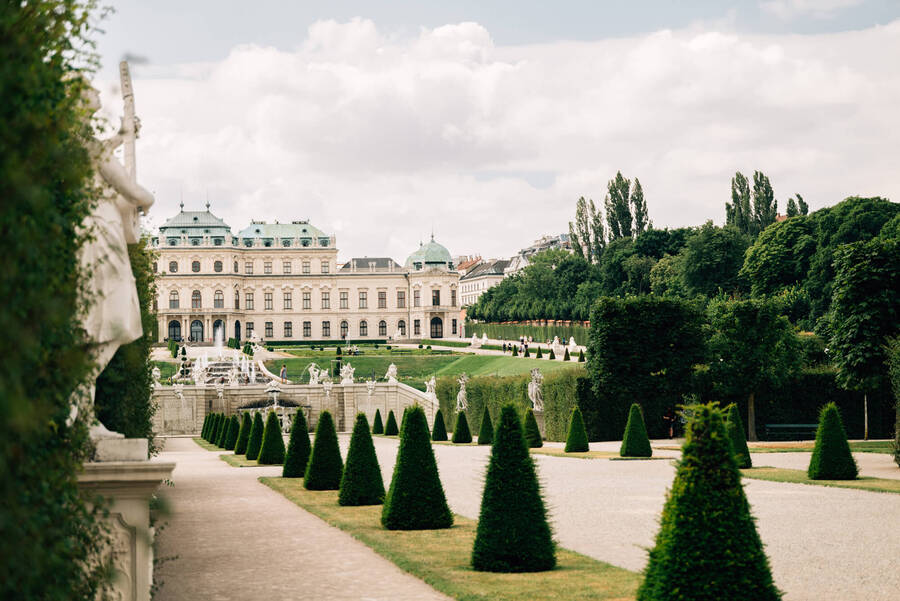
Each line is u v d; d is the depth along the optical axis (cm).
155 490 1122
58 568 703
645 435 4603
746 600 1198
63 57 790
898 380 3688
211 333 19238
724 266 12119
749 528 1228
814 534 2077
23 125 644
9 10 654
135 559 1115
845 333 4903
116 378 1438
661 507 2614
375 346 16812
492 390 7675
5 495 559
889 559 1769
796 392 6162
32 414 539
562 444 6212
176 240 19262
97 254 1035
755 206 13888
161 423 9100
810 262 10244
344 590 1547
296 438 3744
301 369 13175
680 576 1217
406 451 2284
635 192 15800
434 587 1557
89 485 1088
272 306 19975
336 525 2330
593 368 6125
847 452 3294
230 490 3278
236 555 1906
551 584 1566
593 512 2523
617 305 6066
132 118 1194
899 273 4794
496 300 19888
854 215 9812
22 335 550
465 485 3344
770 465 3991
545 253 18262
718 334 6094
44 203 607
